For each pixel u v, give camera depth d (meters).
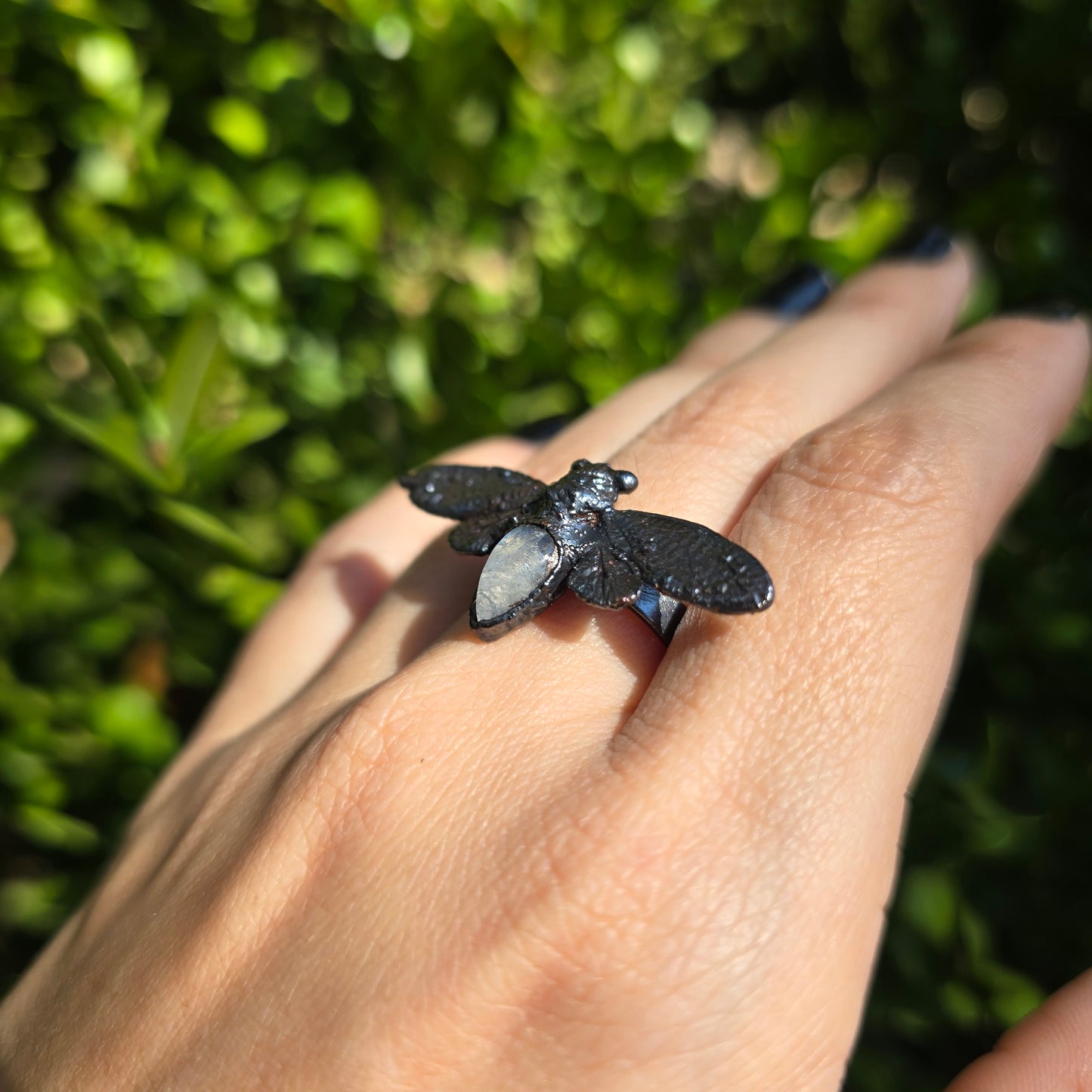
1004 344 0.11
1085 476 0.16
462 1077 0.08
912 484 0.09
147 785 0.15
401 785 0.09
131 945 0.10
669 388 0.13
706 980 0.08
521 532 0.10
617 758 0.09
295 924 0.09
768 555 0.09
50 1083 0.09
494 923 0.08
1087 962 0.13
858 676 0.09
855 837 0.08
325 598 0.13
